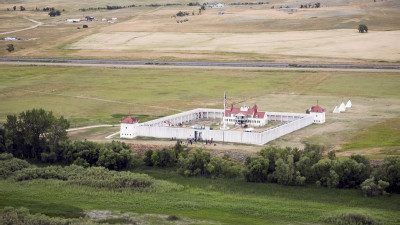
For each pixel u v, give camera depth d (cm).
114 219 18625
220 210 19375
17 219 18050
